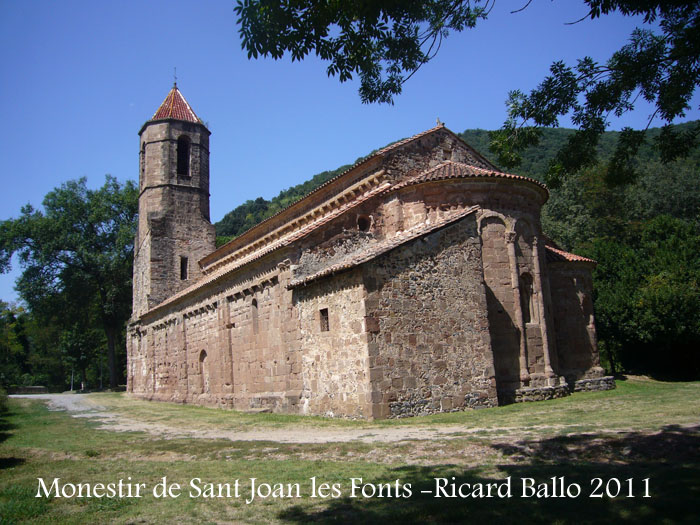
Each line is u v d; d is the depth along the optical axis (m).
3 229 50.59
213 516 7.47
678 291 31.05
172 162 38.94
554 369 20.91
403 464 9.73
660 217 39.22
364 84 11.38
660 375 34.12
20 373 78.25
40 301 52.38
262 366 22.38
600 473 7.91
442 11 9.94
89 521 7.49
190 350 30.53
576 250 38.59
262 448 12.42
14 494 9.07
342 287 17.31
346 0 9.18
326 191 25.78
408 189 21.19
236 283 25.03
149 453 12.95
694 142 10.54
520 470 8.52
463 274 18.47
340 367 17.12
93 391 55.59
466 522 6.35
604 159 58.78
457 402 17.08
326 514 7.16
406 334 16.72
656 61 9.72
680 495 6.57
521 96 10.99
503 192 20.88
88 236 53.25
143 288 38.75
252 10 9.09
